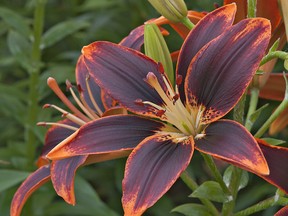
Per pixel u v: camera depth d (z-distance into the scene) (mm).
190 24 689
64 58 1186
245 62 622
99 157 656
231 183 697
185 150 613
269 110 1066
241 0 693
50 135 762
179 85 662
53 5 1357
